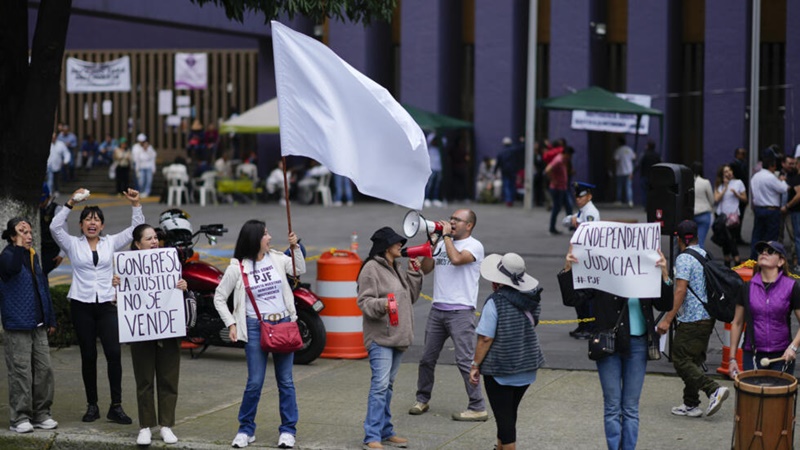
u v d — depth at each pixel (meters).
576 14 35.38
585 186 16.50
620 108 31.66
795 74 32.53
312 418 11.66
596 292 9.66
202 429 11.26
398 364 10.77
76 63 43.81
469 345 11.46
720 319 11.21
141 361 10.77
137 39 44.00
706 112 34.03
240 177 36.78
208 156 40.75
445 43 37.56
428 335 11.69
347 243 26.47
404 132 10.52
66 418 11.72
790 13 32.50
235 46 42.91
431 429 11.22
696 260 11.24
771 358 10.05
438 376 13.60
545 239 26.81
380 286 10.53
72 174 41.12
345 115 10.59
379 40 38.25
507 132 36.59
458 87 38.88
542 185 35.31
